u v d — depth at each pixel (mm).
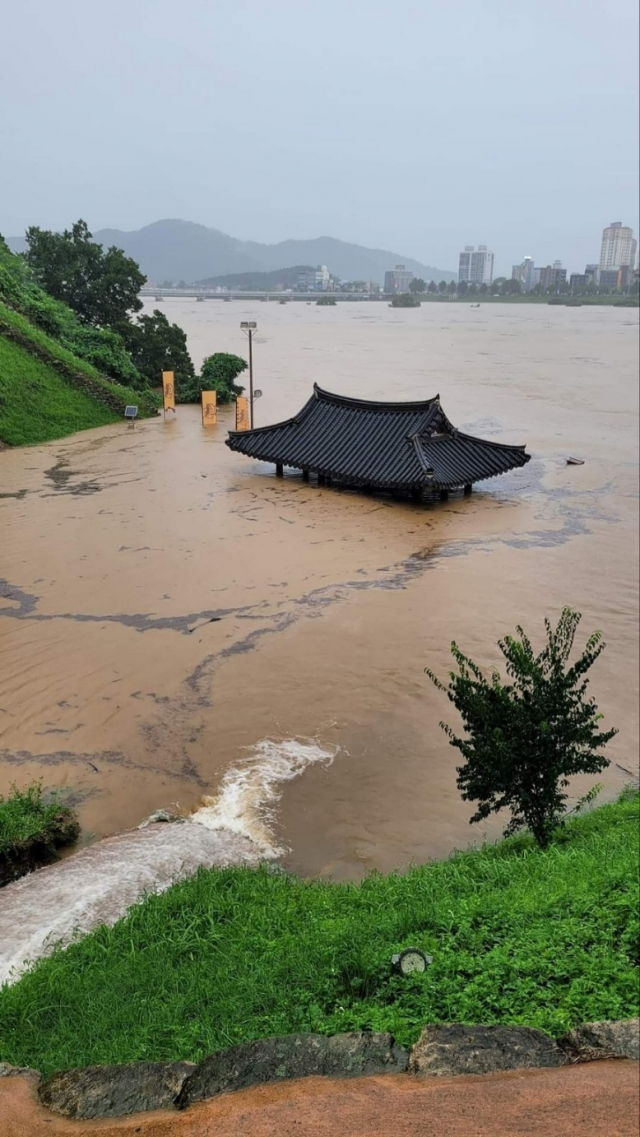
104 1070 5320
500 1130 4543
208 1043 6203
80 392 41219
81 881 10297
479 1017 6031
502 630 19516
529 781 10414
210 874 10070
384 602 20828
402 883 9773
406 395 59281
